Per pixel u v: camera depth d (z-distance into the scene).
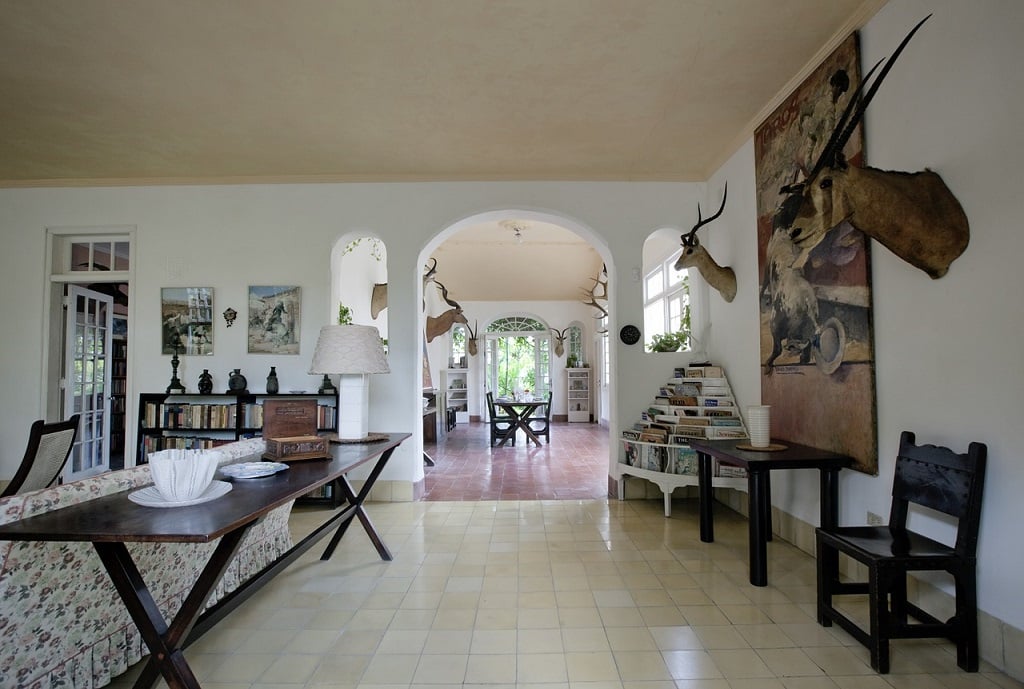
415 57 3.29
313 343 5.05
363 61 3.33
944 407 2.32
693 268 5.25
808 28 3.00
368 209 5.12
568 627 2.49
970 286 2.20
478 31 3.04
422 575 3.15
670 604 2.73
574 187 5.14
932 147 2.38
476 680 2.06
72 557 1.78
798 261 3.42
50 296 5.16
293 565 3.30
